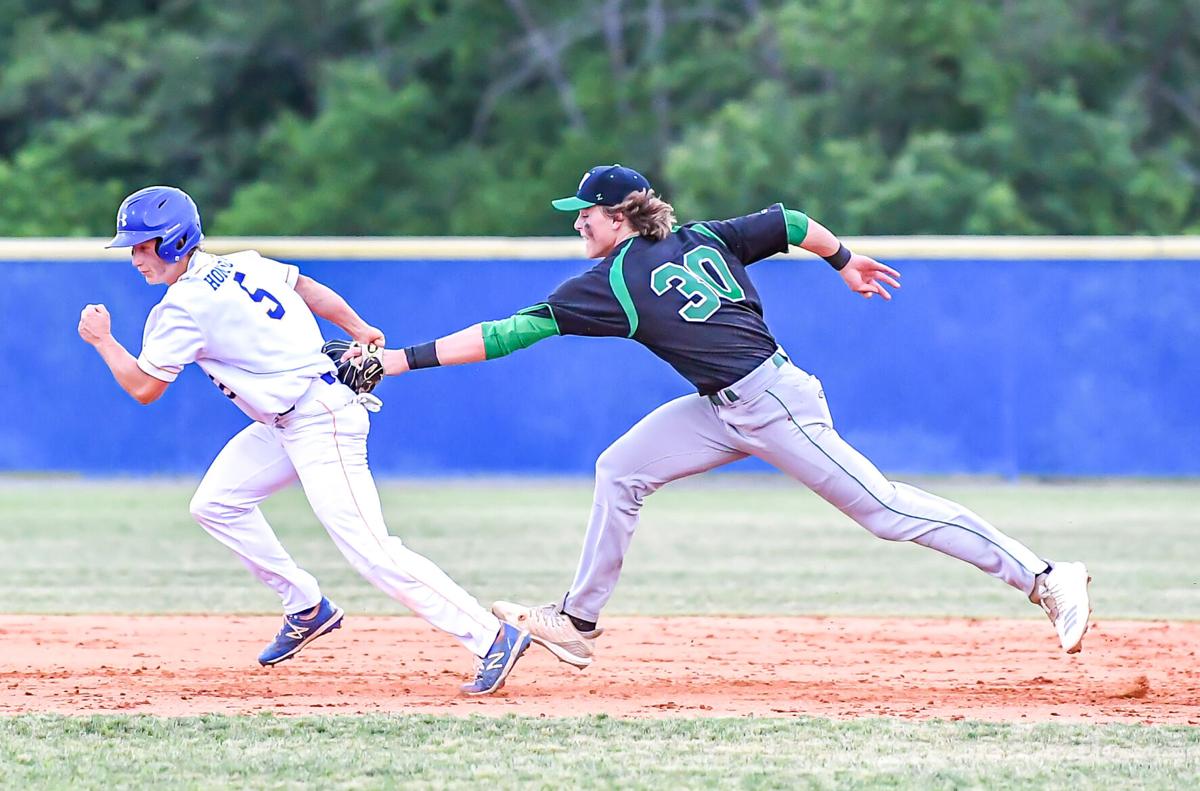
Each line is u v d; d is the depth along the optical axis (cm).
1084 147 8144
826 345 4922
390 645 2367
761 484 5100
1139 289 4872
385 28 9819
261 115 10056
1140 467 4897
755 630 2533
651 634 2488
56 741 1708
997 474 4912
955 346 4909
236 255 1933
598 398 4988
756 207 7888
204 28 10188
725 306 1880
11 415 5009
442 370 4991
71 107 9806
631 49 9494
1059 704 1942
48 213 9256
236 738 1722
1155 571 3212
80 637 2431
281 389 1867
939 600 2891
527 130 9369
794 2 8825
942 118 8500
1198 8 8712
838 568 3328
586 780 1548
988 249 4875
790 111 8219
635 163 8944
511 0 9406
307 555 3506
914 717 1855
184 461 5009
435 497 4609
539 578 3108
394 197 9062
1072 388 4894
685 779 1552
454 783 1538
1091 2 8794
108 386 4991
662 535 3878
